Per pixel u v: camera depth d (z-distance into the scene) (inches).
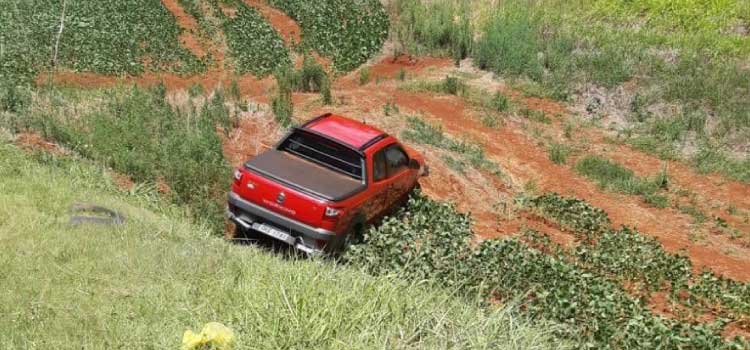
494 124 826.8
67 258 330.6
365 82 978.7
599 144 823.1
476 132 799.1
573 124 865.5
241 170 458.6
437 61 1074.1
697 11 1092.5
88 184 485.1
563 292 418.3
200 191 524.1
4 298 280.7
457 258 446.9
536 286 433.1
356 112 766.5
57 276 309.1
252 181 452.1
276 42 1165.1
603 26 1077.8
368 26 1179.9
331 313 295.1
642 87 917.2
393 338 289.7
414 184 570.9
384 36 1151.6
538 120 863.7
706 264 585.0
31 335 258.4
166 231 404.5
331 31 1203.2
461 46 1066.1
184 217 482.9
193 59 1083.9
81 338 264.4
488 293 427.8
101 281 313.3
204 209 500.7
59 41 1062.4
